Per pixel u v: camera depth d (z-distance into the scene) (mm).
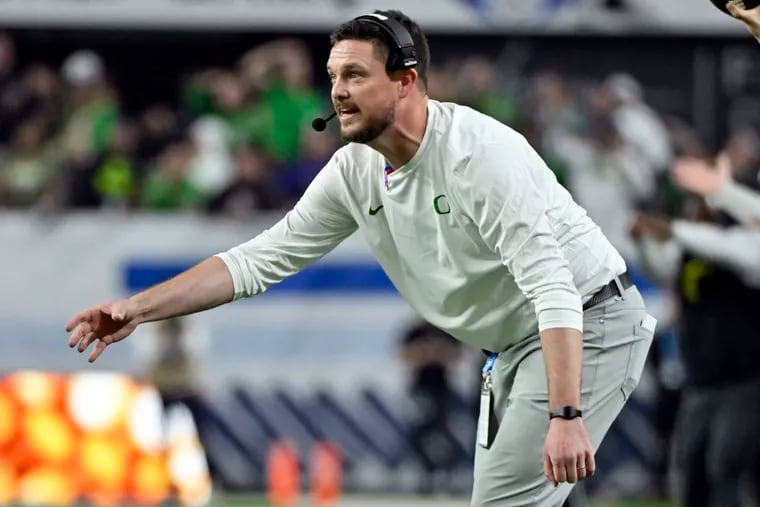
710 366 30406
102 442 46594
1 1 52812
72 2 52906
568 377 16500
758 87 54219
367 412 48188
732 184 28719
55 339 48250
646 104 54188
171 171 50062
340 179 18422
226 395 47875
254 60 52344
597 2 53375
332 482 43844
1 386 46969
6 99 52312
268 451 48000
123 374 47094
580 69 53969
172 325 46656
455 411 47906
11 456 46438
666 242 31438
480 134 17188
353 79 17125
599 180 50375
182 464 46781
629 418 47156
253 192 49719
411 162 17469
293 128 51125
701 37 53969
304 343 48250
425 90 17469
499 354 18531
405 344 48188
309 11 53188
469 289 18000
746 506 38656
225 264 18719
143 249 49094
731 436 30250
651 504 46188
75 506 45875
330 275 48344
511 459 17922
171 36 54406
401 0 53094
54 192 49594
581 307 17047
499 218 16906
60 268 48812
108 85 53312
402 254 18297
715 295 30359
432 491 47844
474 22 53000
